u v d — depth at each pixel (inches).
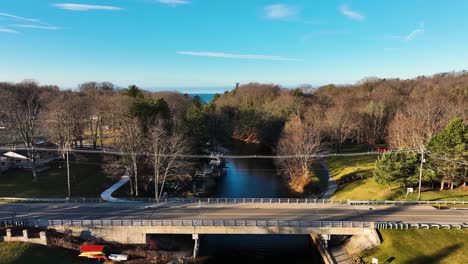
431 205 2106.3
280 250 1991.9
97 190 2544.3
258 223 1791.3
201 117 3612.2
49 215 1955.0
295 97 4788.4
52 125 3142.2
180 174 2758.4
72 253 1710.1
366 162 3260.3
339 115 3887.8
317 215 1952.5
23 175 2800.2
